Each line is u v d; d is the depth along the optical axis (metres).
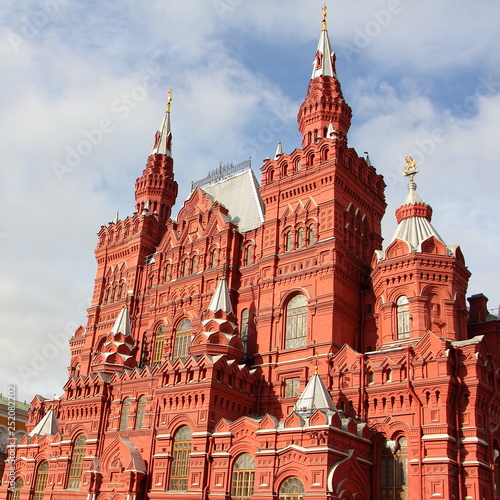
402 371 40.66
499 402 40.97
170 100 81.31
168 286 60.94
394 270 46.78
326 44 64.50
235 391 46.09
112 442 48.53
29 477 55.25
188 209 64.81
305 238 51.88
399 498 37.84
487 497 36.69
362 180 55.72
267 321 51.00
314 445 36.38
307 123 60.66
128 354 57.78
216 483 40.88
